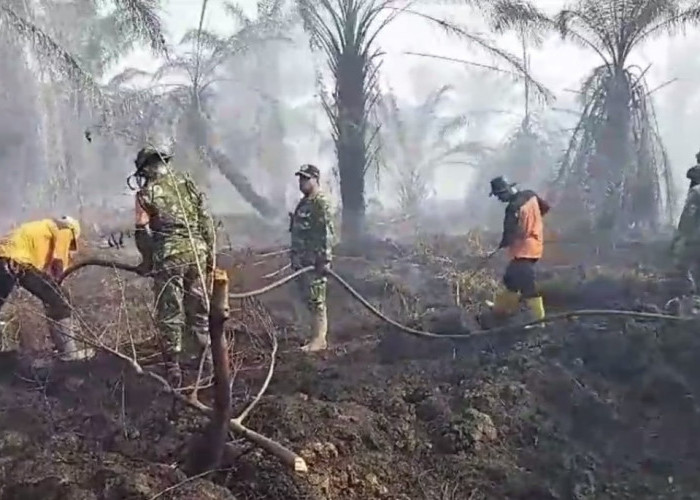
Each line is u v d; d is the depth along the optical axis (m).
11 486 4.16
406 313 7.84
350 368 6.02
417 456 4.82
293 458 4.20
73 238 6.38
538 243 7.12
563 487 4.60
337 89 13.78
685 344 6.01
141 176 5.66
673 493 4.53
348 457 4.59
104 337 5.91
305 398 5.19
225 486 4.25
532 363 5.94
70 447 4.60
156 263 5.50
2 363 6.06
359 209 13.68
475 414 5.08
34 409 5.12
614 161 15.09
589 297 8.14
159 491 3.98
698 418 5.22
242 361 5.93
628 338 6.20
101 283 8.30
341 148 13.70
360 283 9.21
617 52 15.09
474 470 4.70
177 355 5.41
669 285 8.29
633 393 5.57
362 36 13.67
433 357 6.38
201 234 5.65
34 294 6.05
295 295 8.23
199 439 4.38
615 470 4.78
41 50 11.94
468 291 8.38
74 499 3.94
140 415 5.01
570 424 5.21
